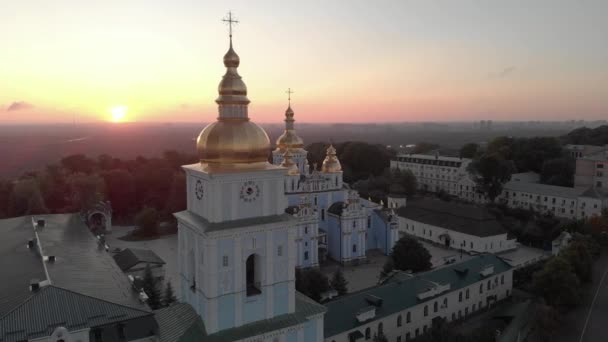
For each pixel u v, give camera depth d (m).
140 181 182.25
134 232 150.50
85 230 96.31
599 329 80.00
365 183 197.25
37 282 56.50
